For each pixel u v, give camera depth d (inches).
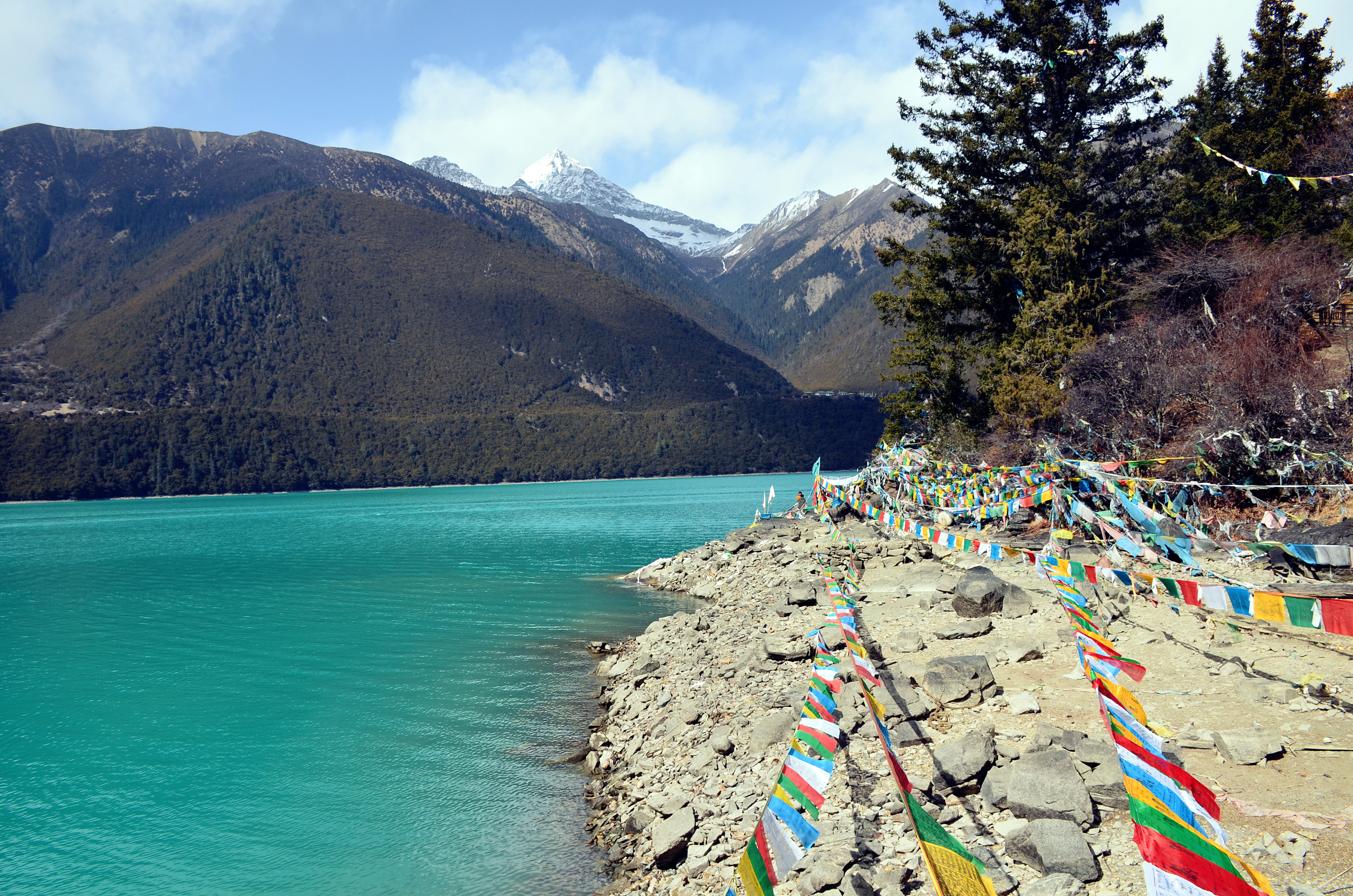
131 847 442.3
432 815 459.8
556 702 661.9
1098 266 1320.1
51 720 692.7
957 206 1427.2
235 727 655.1
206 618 1195.9
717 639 690.2
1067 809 286.4
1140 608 527.2
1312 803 273.9
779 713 446.3
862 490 1159.0
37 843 452.1
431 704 674.8
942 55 1460.4
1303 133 1395.2
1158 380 894.4
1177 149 1460.4
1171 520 655.8
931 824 196.5
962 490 980.6
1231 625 421.7
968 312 1665.8
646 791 441.4
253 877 405.4
